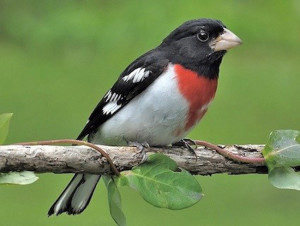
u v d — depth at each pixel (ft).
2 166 22.68
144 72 26.43
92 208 43.93
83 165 23.39
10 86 59.82
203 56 26.73
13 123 55.06
